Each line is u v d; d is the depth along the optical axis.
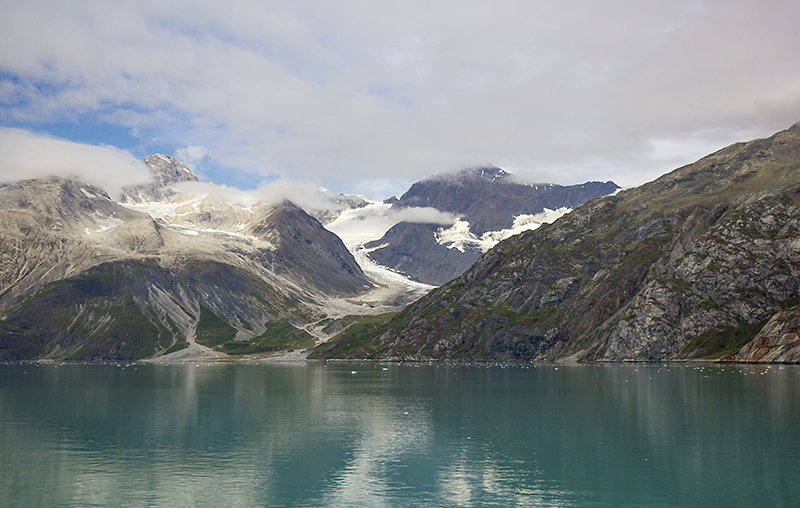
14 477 69.31
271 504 60.09
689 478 66.94
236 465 74.94
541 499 60.78
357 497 62.00
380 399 144.12
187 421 109.75
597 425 99.69
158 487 65.62
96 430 99.88
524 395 145.88
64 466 74.44
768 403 120.88
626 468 71.44
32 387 190.12
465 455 79.25
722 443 83.50
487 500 60.50
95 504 60.12
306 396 153.75
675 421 101.50
